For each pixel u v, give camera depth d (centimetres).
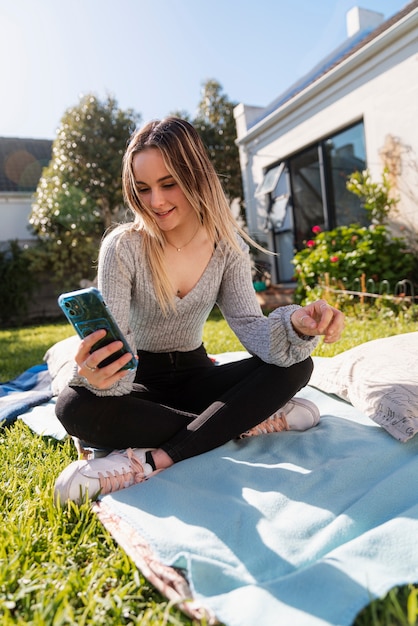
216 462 143
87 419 136
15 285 1003
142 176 143
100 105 1044
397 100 557
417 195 549
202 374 172
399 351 192
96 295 120
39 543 114
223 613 85
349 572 93
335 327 140
